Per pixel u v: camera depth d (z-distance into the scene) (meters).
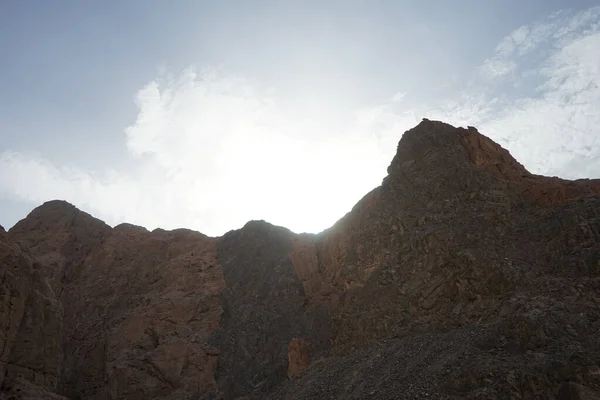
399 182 49.06
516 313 29.03
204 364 46.62
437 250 39.97
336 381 33.03
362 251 45.50
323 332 44.75
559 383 22.64
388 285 40.81
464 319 33.59
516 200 42.56
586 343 24.70
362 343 38.00
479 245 38.44
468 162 47.34
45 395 34.06
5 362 33.69
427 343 31.77
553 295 30.11
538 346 25.56
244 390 43.69
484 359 25.64
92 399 47.34
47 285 40.12
